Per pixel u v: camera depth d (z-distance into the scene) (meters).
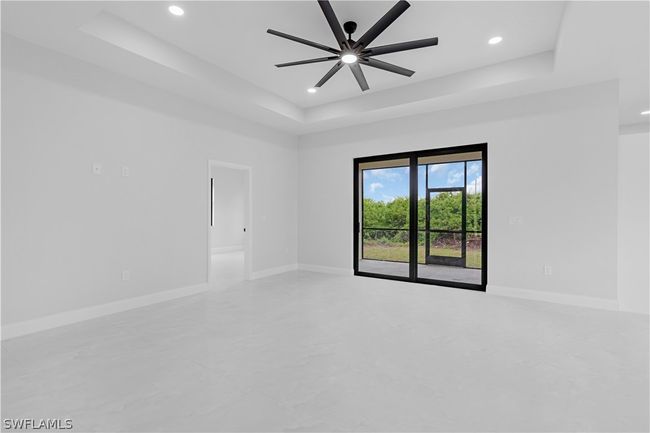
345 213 5.86
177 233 4.29
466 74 4.11
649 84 3.87
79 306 3.30
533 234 4.16
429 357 2.48
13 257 2.85
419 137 5.04
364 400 1.90
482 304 3.93
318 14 2.97
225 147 4.97
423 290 4.65
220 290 4.67
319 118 5.43
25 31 2.79
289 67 4.06
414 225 5.20
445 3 2.79
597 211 3.80
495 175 4.42
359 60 3.01
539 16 2.96
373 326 3.16
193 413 1.77
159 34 3.32
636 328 3.09
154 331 3.02
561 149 3.99
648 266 5.16
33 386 2.03
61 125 3.16
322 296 4.32
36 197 2.99
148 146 3.94
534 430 1.63
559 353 2.54
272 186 5.89
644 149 5.26
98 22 2.89
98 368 2.27
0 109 2.78
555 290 4.02
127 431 1.62
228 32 3.28
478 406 1.84
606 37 2.89
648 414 1.76
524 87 3.98
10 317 2.84
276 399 1.91
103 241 3.50
